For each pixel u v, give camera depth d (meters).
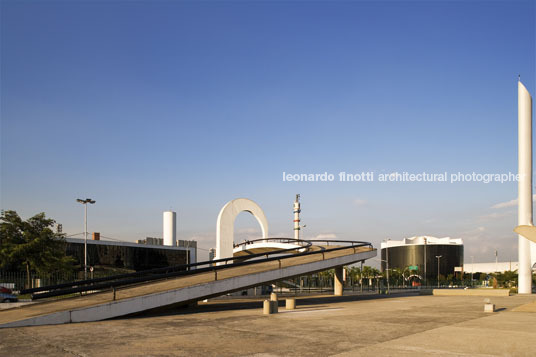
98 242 65.94
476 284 101.31
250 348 11.80
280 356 10.70
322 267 34.62
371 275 112.31
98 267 65.12
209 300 37.09
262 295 48.19
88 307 18.94
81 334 14.50
